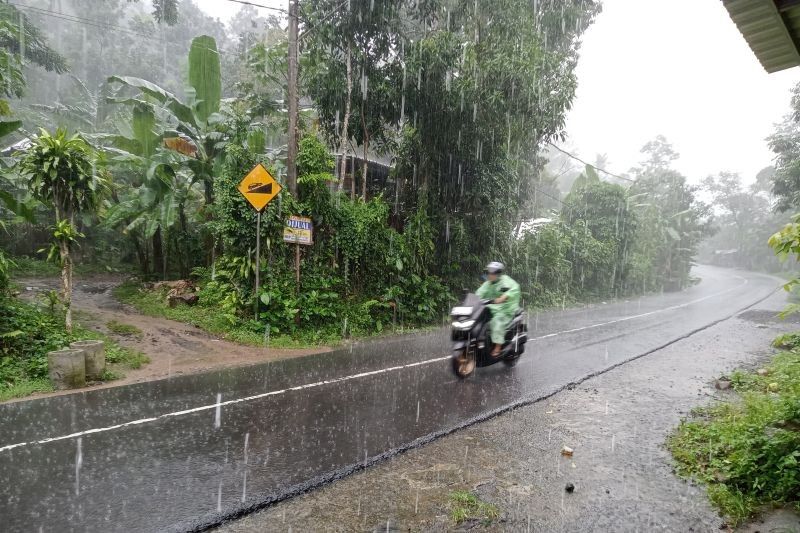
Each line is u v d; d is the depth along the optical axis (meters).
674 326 12.90
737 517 3.38
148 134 12.87
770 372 7.39
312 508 3.40
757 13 3.26
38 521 3.13
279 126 14.53
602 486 3.83
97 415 5.14
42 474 3.78
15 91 11.34
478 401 5.92
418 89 11.11
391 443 4.55
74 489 3.55
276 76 14.15
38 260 16.97
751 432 4.18
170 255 16.30
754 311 16.59
